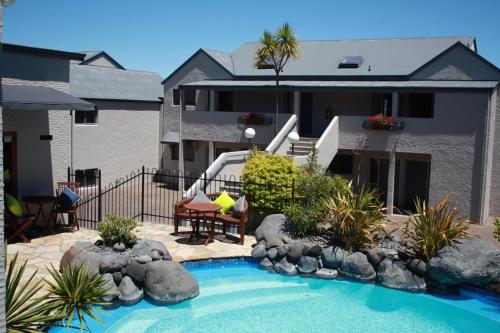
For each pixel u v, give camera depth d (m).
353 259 14.29
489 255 13.42
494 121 24.20
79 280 9.88
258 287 13.62
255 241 16.47
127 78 34.25
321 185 16.27
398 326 11.62
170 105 33.50
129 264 12.23
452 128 22.89
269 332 11.03
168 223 19.06
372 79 27.22
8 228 16.09
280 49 24.73
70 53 17.59
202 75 32.06
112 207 22.95
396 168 27.19
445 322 11.91
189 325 11.19
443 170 23.19
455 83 24.27
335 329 11.33
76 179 28.70
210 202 16.75
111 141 30.58
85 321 9.96
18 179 16.52
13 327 8.58
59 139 17.75
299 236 15.48
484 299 13.33
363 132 24.75
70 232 16.72
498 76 24.66
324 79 28.31
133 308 11.85
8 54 15.85
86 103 15.92
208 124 29.08
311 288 13.73
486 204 23.58
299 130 29.97
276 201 16.97
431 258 13.74
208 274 14.32
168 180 33.81
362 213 14.62
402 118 23.88
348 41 31.78
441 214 14.55
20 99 14.29
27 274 12.37
